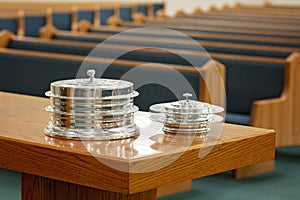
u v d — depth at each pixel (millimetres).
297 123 5277
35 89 5586
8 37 6383
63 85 1807
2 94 2676
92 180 1632
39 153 1739
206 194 4574
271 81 5465
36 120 2100
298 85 5250
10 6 8320
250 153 1888
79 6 9625
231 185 4832
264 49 5945
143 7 11344
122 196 1893
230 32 7387
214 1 13562
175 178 1677
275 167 5422
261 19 9430
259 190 4703
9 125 2008
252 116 5035
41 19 8781
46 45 6188
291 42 6441
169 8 12133
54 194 1996
